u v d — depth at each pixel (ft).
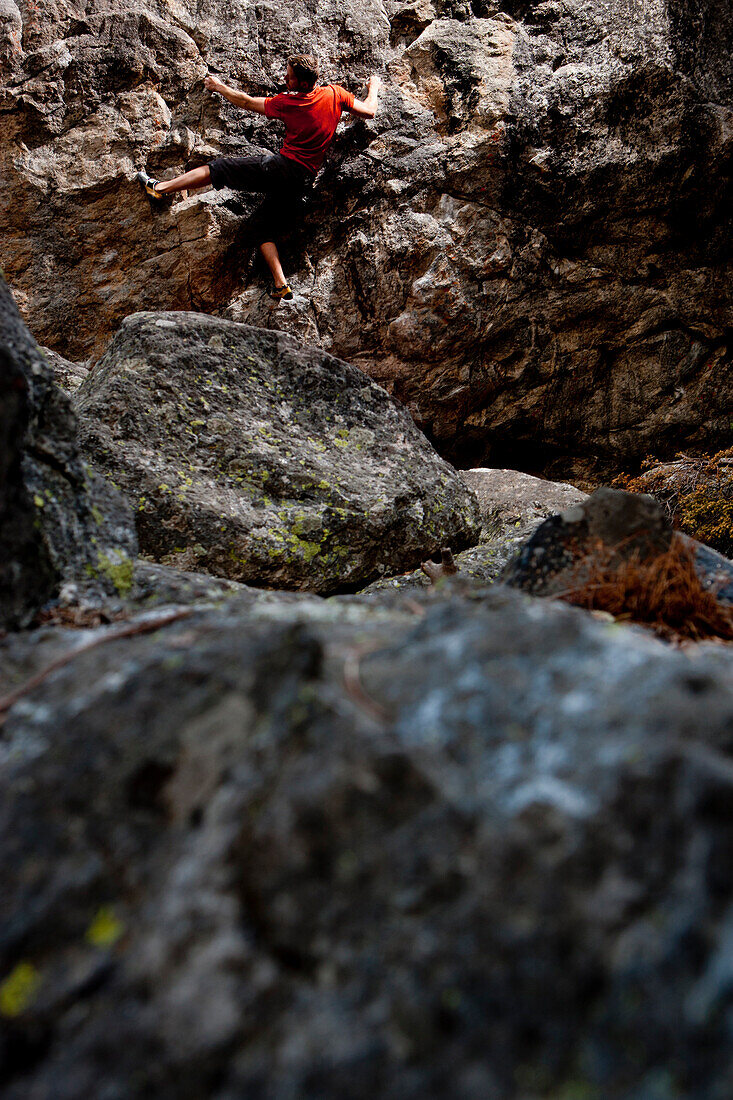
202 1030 3.05
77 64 24.63
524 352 26.58
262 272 25.57
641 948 2.85
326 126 23.22
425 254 25.14
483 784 3.49
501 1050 2.80
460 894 3.12
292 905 3.22
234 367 12.47
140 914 3.52
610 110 25.09
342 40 26.17
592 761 3.39
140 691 4.39
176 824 3.80
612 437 28.09
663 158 24.88
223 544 10.99
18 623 6.68
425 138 25.57
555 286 26.11
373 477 12.40
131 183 24.57
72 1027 3.25
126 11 24.79
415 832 3.27
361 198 25.39
